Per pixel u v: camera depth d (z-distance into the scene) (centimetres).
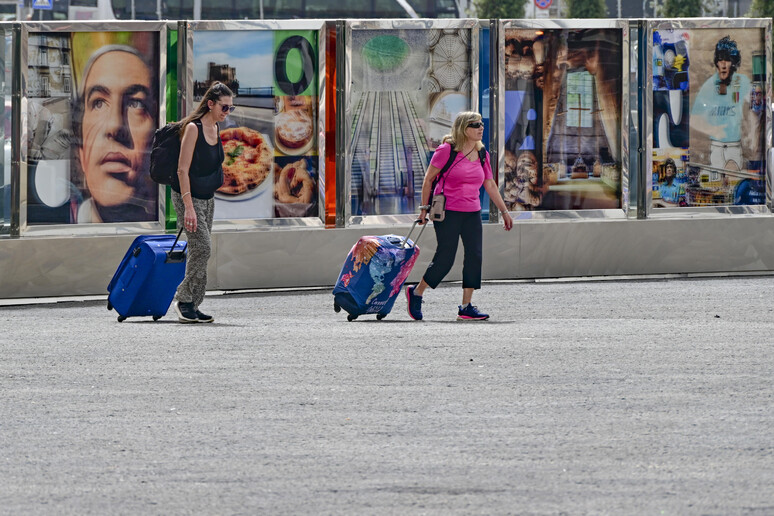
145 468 2094
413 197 5106
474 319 3925
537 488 1953
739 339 3441
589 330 3644
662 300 4406
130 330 3712
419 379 2855
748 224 5372
